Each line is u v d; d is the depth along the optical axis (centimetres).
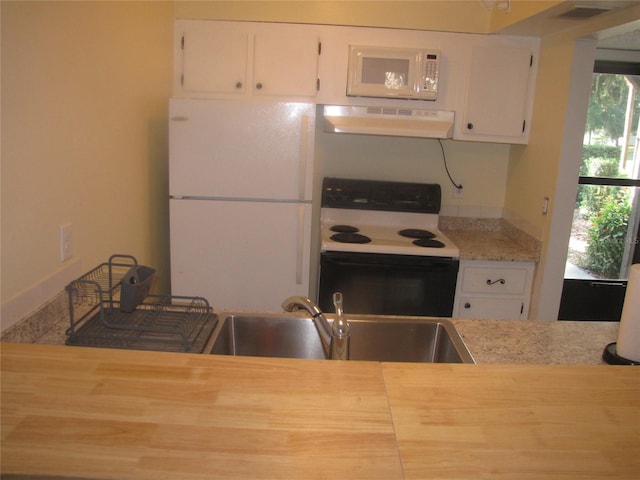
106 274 180
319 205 330
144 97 236
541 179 274
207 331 144
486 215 334
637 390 93
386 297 271
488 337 151
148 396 84
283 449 72
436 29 281
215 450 72
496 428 80
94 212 185
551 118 265
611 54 308
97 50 184
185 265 259
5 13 128
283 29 277
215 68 278
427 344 164
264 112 246
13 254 135
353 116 287
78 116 171
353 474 68
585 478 70
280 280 262
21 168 138
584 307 340
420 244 277
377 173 327
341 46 280
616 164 323
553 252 265
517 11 241
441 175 328
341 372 95
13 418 77
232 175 251
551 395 90
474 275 279
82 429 75
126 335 137
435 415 82
